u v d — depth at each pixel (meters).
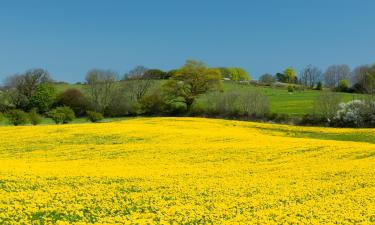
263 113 88.00
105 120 94.06
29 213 17.45
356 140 57.19
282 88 157.88
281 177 27.95
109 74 113.62
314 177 27.94
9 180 24.39
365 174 28.59
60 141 46.06
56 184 24.08
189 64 101.00
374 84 96.81
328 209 19.28
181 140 46.62
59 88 128.62
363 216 17.98
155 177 27.23
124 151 39.25
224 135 50.97
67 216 17.45
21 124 75.19
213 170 30.50
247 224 16.53
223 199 21.39
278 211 18.84
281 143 44.09
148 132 52.34
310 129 65.62
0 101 109.19
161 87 100.88
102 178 26.39
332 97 82.94
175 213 18.39
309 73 183.25
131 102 105.62
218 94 96.69
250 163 33.84
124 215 18.20
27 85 113.88
